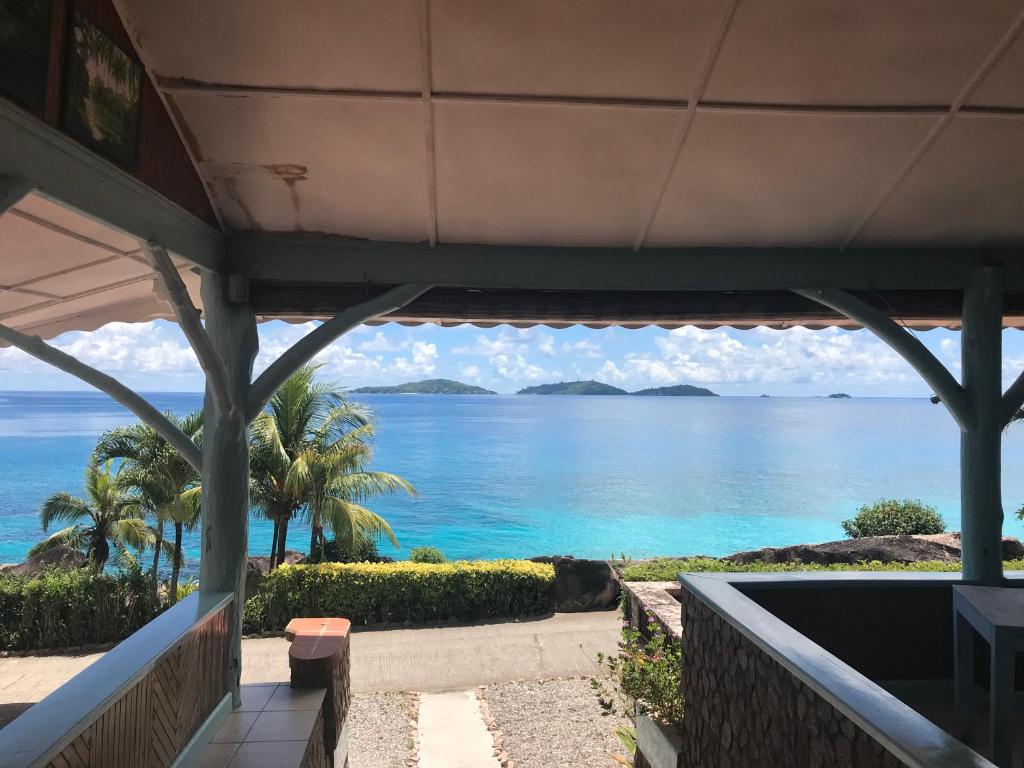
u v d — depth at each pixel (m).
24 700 7.96
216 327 3.90
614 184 3.72
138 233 2.91
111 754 2.40
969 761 1.63
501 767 5.68
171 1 2.75
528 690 7.55
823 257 4.18
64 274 3.84
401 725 6.60
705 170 3.63
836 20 2.91
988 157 3.54
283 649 9.32
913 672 3.66
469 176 3.64
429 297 4.49
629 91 3.23
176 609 3.45
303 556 14.95
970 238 4.08
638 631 5.39
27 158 2.13
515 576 10.79
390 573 10.60
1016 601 2.58
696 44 3.03
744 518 31.38
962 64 3.09
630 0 2.85
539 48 3.04
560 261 4.14
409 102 3.26
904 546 11.88
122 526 12.77
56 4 2.28
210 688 3.49
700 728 3.45
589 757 5.90
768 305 4.59
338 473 12.05
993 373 4.06
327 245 4.04
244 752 3.30
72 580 10.48
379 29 2.94
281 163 3.51
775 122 3.38
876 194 3.77
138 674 2.58
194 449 3.84
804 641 2.58
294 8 2.84
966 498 4.03
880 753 1.90
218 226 3.88
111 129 2.66
